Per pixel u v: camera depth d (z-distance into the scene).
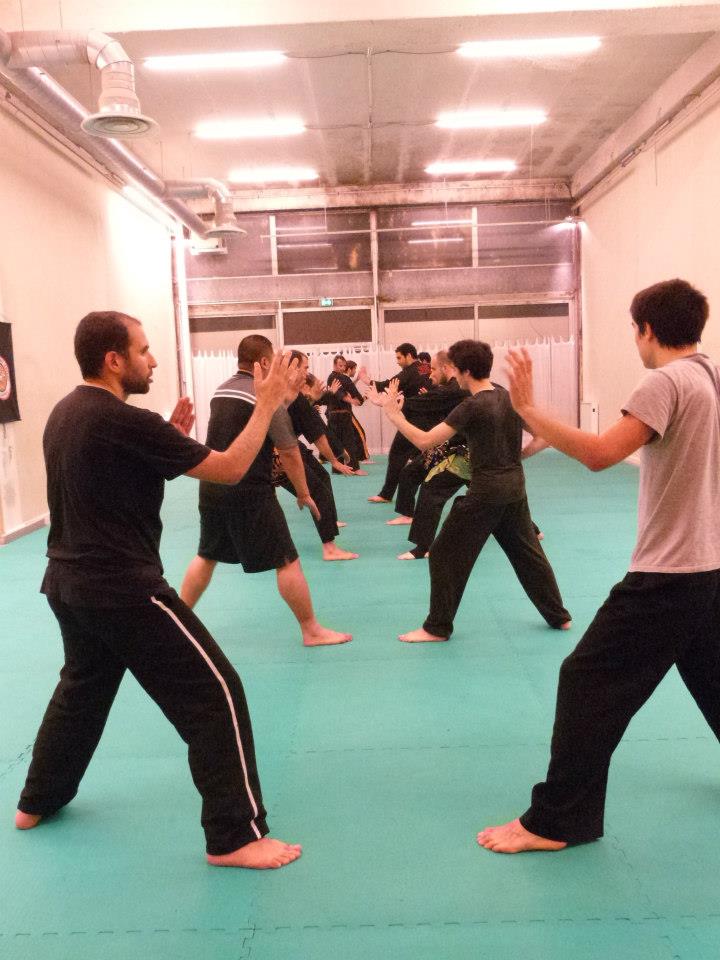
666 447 1.77
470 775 2.45
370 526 6.65
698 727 2.74
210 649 1.94
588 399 12.90
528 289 13.27
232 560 3.57
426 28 5.89
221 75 7.96
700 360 1.83
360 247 13.26
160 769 2.55
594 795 1.99
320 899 1.86
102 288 9.97
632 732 2.71
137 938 1.74
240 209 13.11
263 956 1.67
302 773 2.49
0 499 6.86
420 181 12.96
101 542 1.85
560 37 6.18
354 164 11.64
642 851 2.01
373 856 2.02
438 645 3.66
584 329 13.06
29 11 5.77
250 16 5.73
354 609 4.31
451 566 3.65
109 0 5.75
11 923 1.80
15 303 7.40
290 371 1.98
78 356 1.94
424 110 9.30
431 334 13.45
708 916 1.76
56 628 4.19
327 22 5.73
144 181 9.32
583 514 6.99
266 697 3.11
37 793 2.16
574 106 9.35
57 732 2.13
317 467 5.47
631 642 1.84
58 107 6.62
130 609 1.85
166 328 12.92
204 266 13.36
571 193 13.01
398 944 1.70
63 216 8.72
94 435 1.82
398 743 2.68
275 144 10.45
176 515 7.81
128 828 2.19
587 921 1.75
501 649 3.58
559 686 1.95
